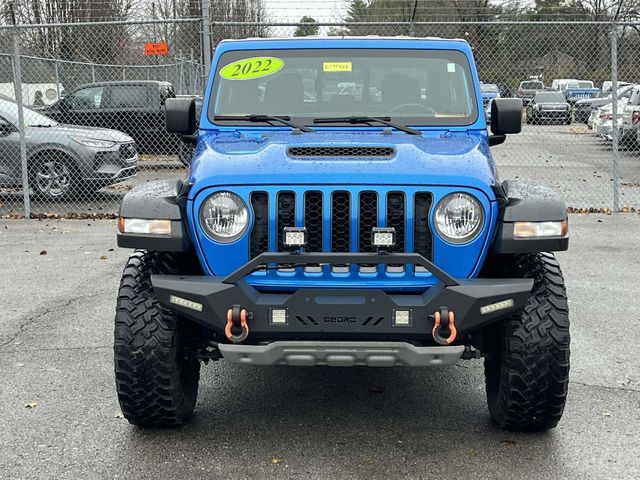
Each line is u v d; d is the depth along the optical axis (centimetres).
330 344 366
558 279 405
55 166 1262
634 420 443
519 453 400
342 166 391
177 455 398
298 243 374
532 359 390
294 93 509
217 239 389
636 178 1655
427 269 371
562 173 1753
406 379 516
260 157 407
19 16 2938
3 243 990
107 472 379
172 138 1798
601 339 597
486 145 470
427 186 385
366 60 512
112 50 2134
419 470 381
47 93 1884
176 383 407
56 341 591
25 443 411
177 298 376
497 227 391
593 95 3819
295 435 424
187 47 1934
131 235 395
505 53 1547
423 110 502
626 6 3834
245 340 394
